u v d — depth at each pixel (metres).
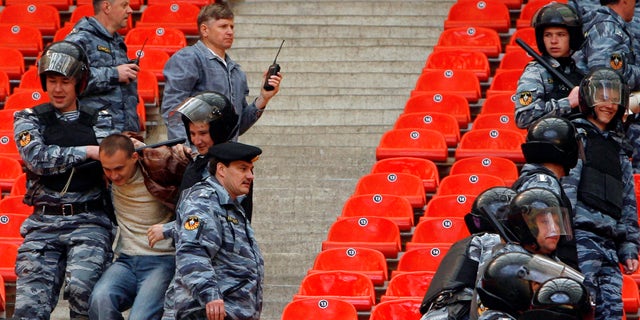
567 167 21.92
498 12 46.22
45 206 23.09
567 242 20.81
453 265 19.66
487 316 17.48
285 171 38.00
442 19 47.09
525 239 19.30
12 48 43.81
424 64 44.09
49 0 47.94
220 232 20.47
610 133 23.64
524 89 25.34
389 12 47.62
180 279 20.42
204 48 27.09
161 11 46.19
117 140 22.19
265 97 27.05
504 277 17.36
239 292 20.58
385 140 37.78
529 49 25.50
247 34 46.25
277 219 36.19
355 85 43.56
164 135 39.16
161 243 22.72
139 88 39.47
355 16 47.09
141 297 22.23
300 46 45.56
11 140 38.16
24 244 23.17
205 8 27.22
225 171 20.84
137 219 22.78
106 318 22.19
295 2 47.81
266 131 40.56
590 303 17.11
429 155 37.16
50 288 23.11
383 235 32.81
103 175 23.16
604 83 23.33
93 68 26.47
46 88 23.58
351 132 40.50
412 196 34.69
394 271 30.77
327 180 37.34
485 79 42.25
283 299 32.50
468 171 36.16
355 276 30.12
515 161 36.78
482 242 19.80
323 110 41.38
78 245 22.94
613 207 22.89
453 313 19.31
